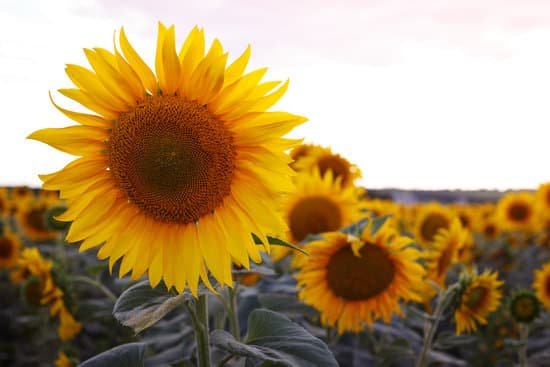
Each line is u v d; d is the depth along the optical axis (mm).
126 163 535
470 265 1904
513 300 1159
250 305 984
